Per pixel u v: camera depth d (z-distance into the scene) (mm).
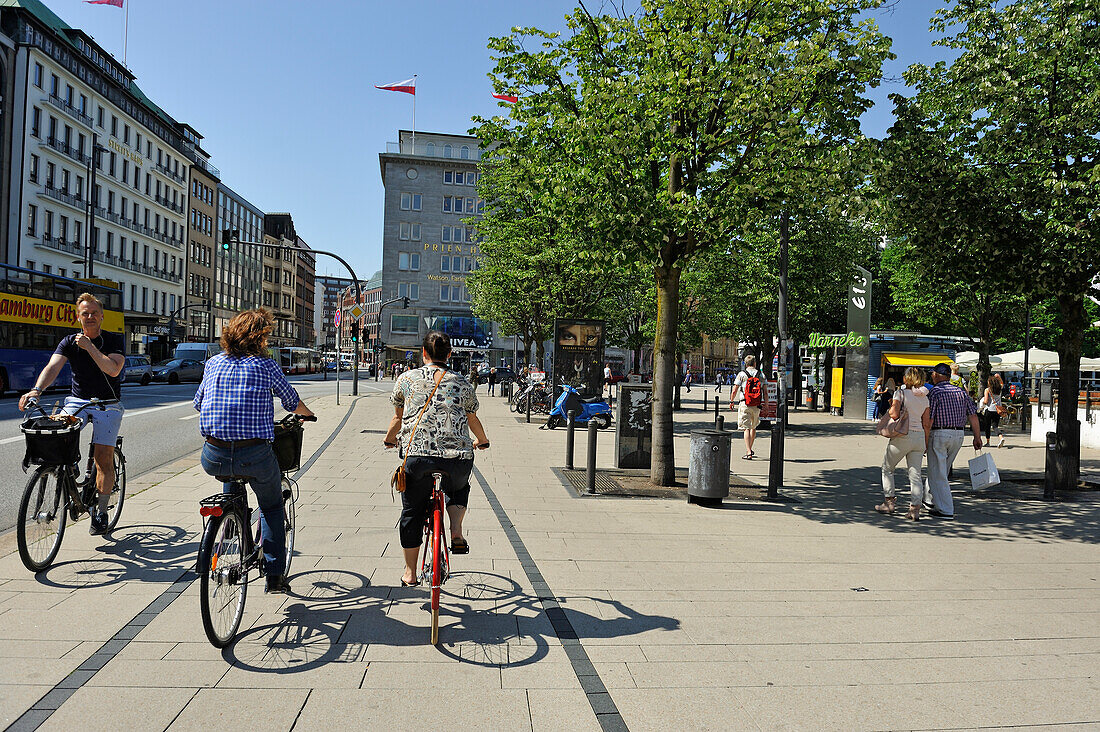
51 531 5344
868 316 25219
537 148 10227
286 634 4277
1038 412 20453
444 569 4527
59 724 3162
